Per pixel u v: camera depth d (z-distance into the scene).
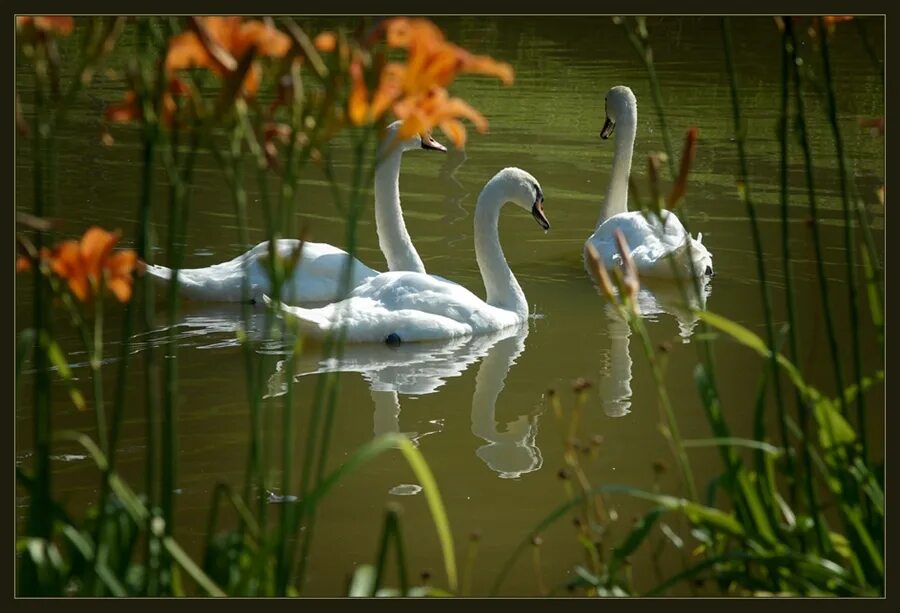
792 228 18.97
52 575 5.53
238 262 15.94
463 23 38.75
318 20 35.31
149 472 5.46
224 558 5.88
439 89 4.67
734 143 24.22
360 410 12.05
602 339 14.55
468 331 14.70
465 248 18.56
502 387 12.84
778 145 23.92
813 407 6.65
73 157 22.47
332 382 5.64
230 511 9.52
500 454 10.98
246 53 4.62
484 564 8.83
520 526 9.47
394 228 16.67
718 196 20.72
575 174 22.89
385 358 13.82
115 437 5.42
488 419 11.88
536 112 27.42
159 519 5.38
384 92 4.63
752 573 6.89
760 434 6.68
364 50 4.63
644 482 10.24
